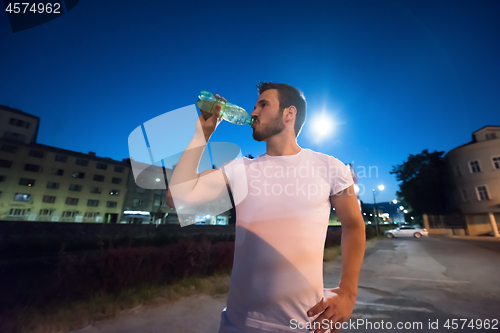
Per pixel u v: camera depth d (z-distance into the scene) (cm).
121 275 392
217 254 564
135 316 316
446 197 2930
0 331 266
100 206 3353
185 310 338
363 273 625
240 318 79
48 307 321
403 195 3209
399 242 1859
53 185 3108
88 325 290
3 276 417
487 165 2395
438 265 729
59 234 966
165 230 1113
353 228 89
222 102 90
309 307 74
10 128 2833
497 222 2333
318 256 80
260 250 79
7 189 2789
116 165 3544
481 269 645
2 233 876
